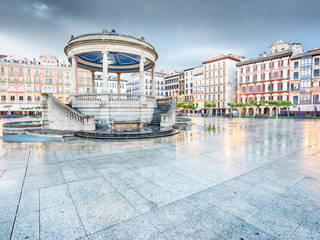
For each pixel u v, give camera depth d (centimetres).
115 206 354
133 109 1766
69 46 1773
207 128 1872
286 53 4872
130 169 568
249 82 5703
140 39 1784
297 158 709
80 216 320
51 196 390
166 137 1223
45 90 6253
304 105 4531
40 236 270
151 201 374
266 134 1422
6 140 1076
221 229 289
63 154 750
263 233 280
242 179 493
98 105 1656
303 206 358
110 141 1052
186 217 320
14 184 448
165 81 8869
